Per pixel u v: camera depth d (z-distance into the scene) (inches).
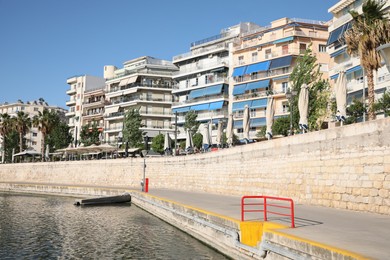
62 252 711.1
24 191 2362.2
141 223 1046.4
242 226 559.2
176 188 1739.7
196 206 860.6
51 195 2145.7
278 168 972.6
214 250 674.8
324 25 2790.4
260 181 1067.9
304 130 987.9
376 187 643.5
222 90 3107.8
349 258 331.9
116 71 4234.7
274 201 945.5
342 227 498.0
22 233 916.0
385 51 383.9
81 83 4596.5
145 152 2031.3
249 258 532.4
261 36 2918.3
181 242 765.3
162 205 1111.0
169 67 3870.6
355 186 690.8
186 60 3481.8
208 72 3270.2
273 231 470.3
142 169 2041.1
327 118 1742.1
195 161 1582.2
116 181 2231.8
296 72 1775.3
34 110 5743.1
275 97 2743.6
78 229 967.0
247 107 1403.8
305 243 397.7
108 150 2583.7
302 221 559.5
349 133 716.0
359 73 1856.5
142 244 765.3
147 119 3676.2
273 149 1002.7
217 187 1368.1
